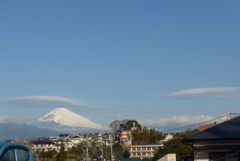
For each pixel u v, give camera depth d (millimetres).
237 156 15656
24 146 10242
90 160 54562
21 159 9773
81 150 60875
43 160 49844
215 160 16125
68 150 64250
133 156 63875
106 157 54938
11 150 9375
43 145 71812
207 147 17125
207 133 17859
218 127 18719
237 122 19125
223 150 16797
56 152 57000
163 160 29266
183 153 48031
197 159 17141
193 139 17094
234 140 16422
